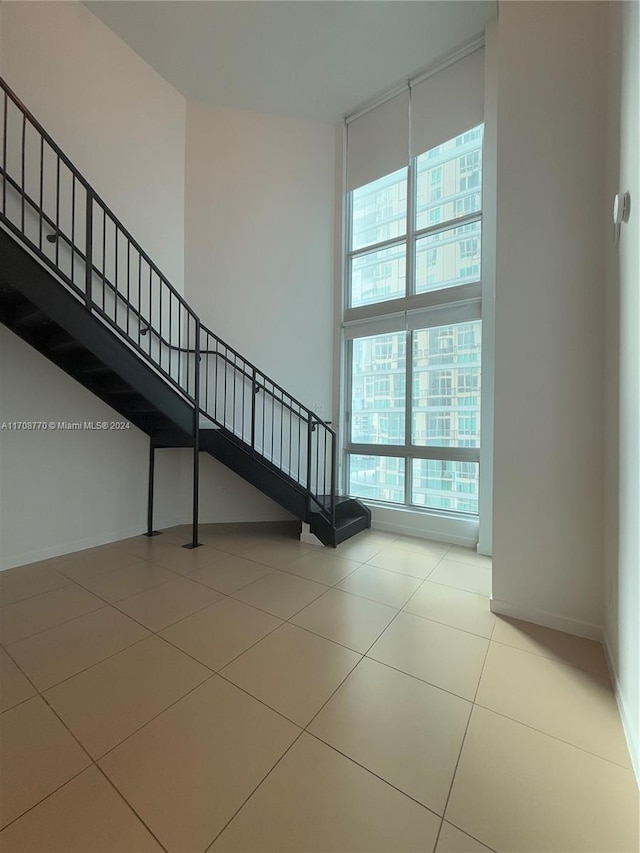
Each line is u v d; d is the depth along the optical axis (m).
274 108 4.41
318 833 1.08
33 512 3.15
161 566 3.09
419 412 4.14
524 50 2.30
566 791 1.22
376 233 4.46
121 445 3.76
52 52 3.20
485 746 1.39
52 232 3.22
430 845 1.06
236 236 4.37
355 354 4.64
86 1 3.28
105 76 3.54
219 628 2.16
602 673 1.81
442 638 2.09
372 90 4.15
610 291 1.91
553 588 2.22
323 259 4.62
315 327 4.60
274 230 4.48
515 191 2.34
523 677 1.78
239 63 3.81
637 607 1.36
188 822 1.11
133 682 1.70
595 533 2.10
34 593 2.58
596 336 2.09
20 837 1.06
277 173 4.50
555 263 2.21
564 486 2.19
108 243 3.61
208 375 4.29
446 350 3.96
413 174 4.13
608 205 1.98
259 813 1.14
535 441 2.28
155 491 4.07
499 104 2.39
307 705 1.58
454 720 1.51
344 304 4.65
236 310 4.37
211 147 4.30
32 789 1.20
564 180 2.18
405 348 4.22
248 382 4.42
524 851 1.05
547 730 1.47
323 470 4.65
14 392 3.03
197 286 4.24
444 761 1.32
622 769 1.30
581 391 2.14
